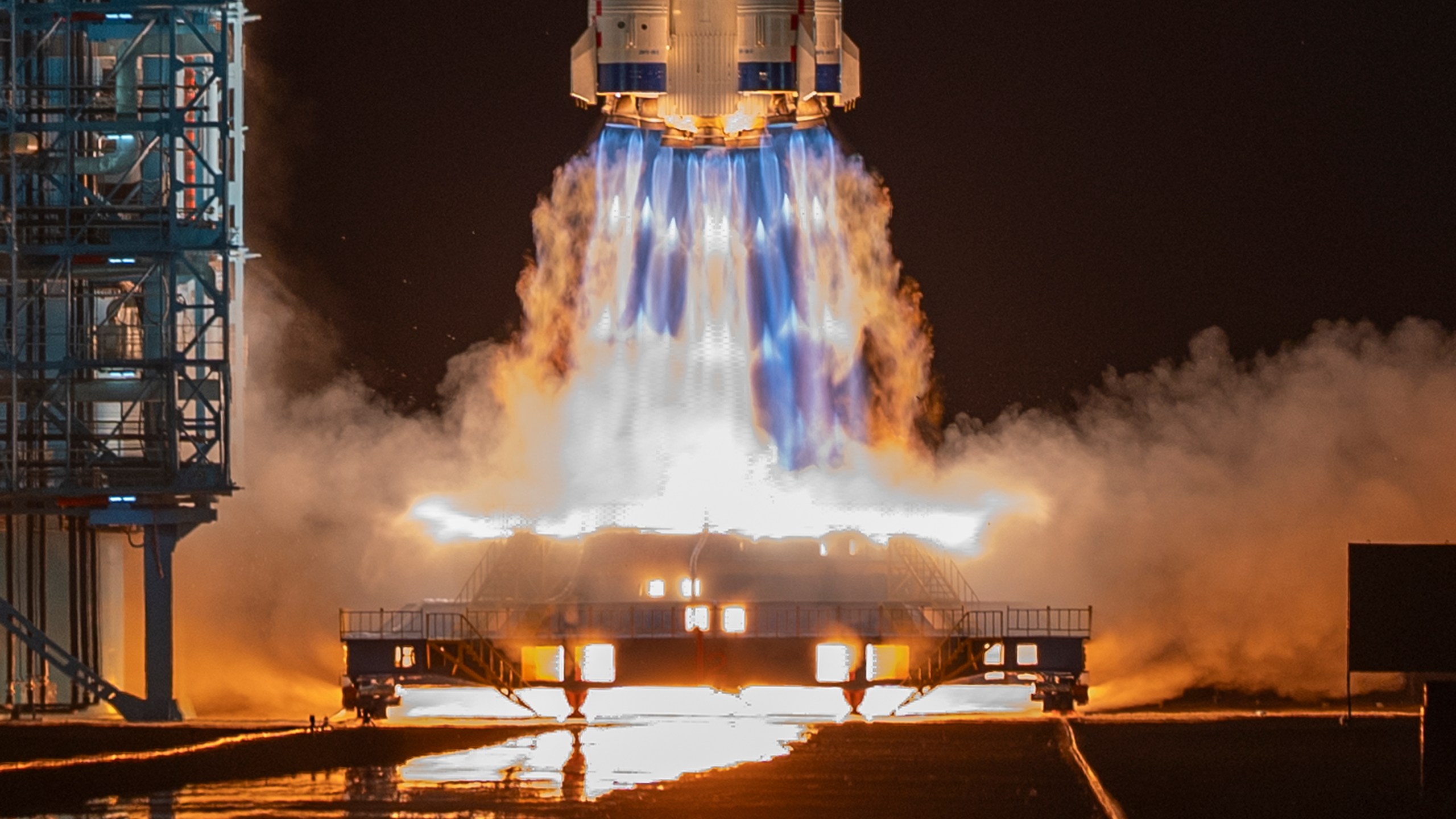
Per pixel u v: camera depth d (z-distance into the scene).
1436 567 169.75
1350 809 137.25
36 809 136.12
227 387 183.25
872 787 147.00
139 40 187.00
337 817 132.25
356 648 187.38
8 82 187.00
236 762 155.50
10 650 187.25
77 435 182.38
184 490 180.12
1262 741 174.00
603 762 160.25
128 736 169.88
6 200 186.62
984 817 135.38
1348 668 173.38
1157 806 139.12
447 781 149.62
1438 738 139.88
